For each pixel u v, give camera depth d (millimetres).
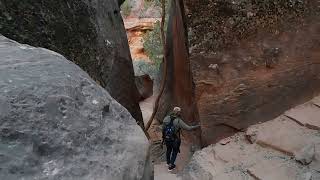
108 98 2400
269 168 5301
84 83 2371
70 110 2086
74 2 5328
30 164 1780
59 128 1979
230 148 6199
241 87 6465
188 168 6223
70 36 5051
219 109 6535
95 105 2236
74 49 5109
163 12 8852
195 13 6223
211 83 6461
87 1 5789
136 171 2033
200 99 6531
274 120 6426
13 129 1861
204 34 6309
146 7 18859
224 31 6301
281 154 5570
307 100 6582
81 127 2047
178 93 8508
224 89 6480
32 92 2070
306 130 5840
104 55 6121
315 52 6426
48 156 1861
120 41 7285
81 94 2254
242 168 5559
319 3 6281
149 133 9375
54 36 4668
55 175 1789
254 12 6270
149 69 14367
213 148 6324
